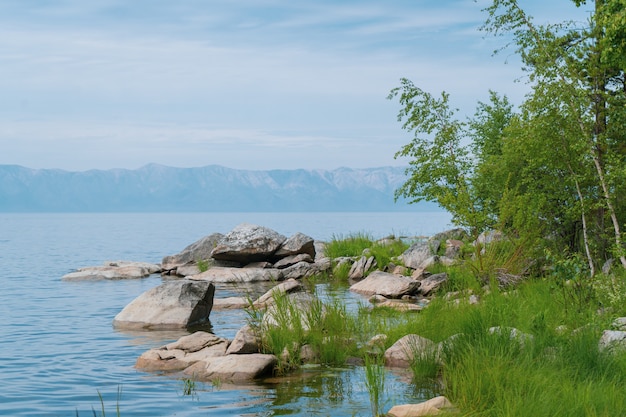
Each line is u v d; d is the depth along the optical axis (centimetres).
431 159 2286
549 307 1334
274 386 1055
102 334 1555
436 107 2294
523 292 1541
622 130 1836
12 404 973
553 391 827
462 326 1205
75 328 1641
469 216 2075
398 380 1065
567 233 2095
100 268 2967
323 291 2253
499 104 2723
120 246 5403
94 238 6944
